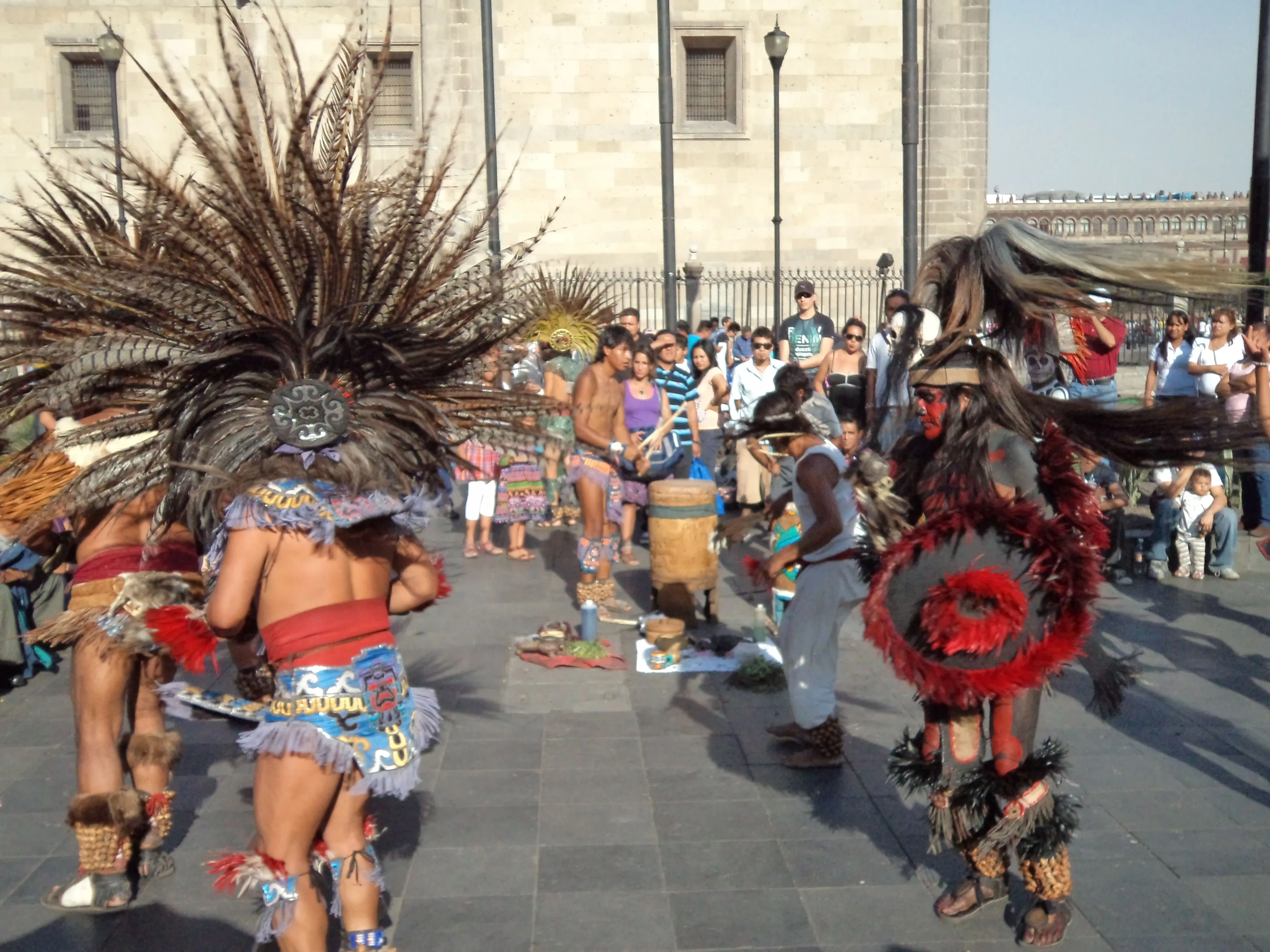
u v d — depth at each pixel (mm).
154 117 23328
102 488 3752
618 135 23953
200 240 3500
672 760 5453
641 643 7145
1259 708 6023
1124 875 4301
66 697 6531
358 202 3613
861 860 4469
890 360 4324
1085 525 3768
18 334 3871
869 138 24391
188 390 3676
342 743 3309
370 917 3488
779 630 5406
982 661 3713
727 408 12039
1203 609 7957
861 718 5949
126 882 4188
